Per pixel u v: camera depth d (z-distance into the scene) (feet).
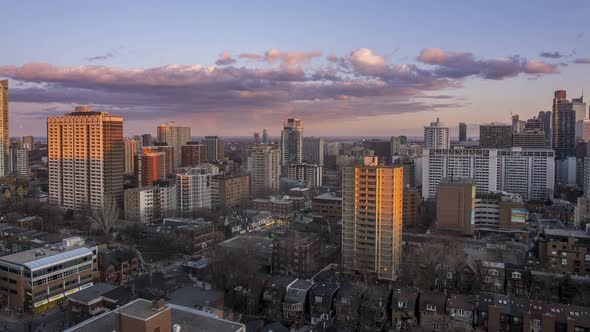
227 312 604.90
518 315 538.06
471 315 568.00
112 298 581.12
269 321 597.11
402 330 586.04
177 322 377.71
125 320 330.75
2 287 638.94
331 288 645.10
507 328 543.39
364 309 606.96
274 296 641.40
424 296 603.67
